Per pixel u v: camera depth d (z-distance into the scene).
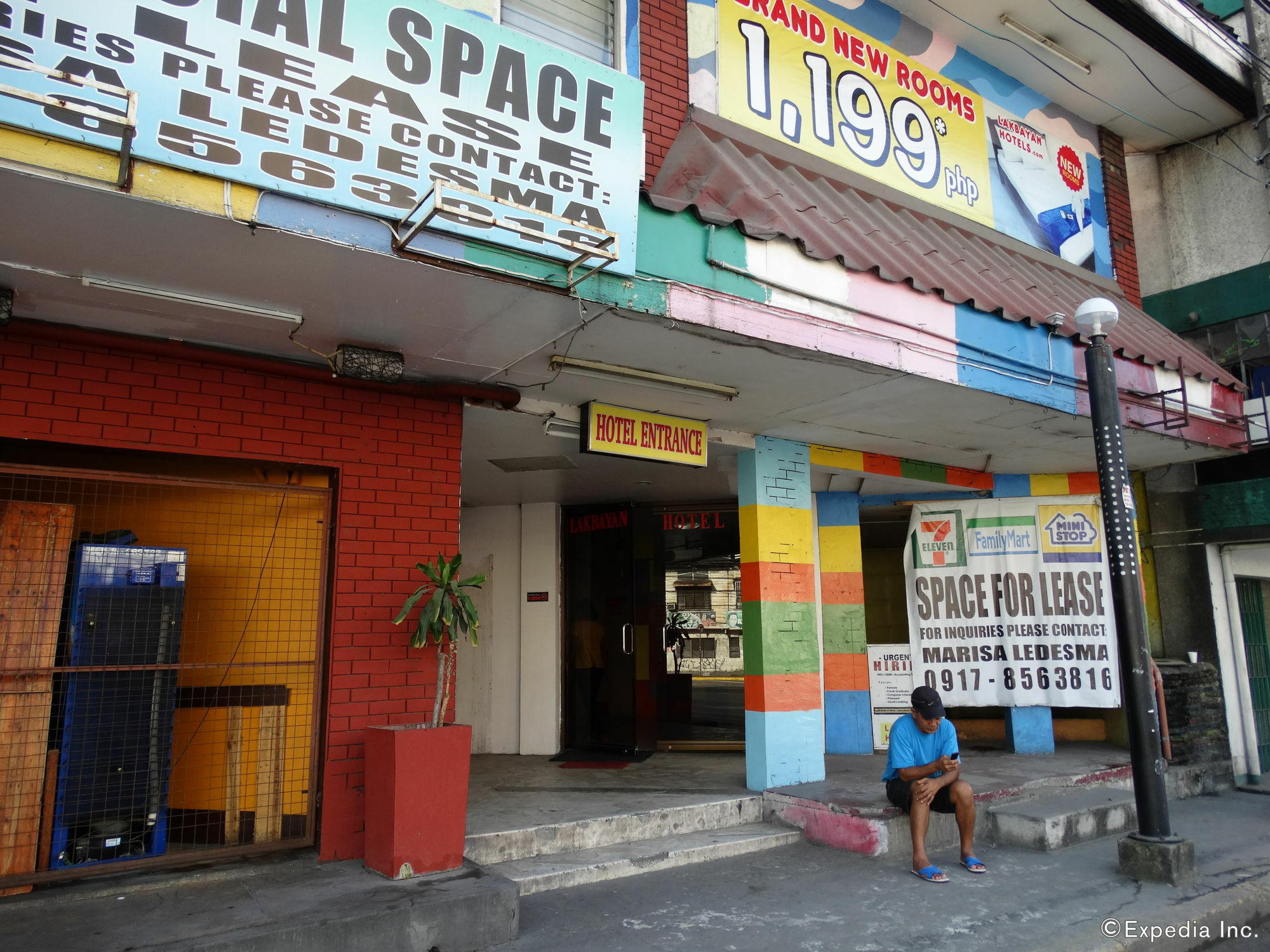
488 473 7.98
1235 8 10.16
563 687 9.40
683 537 9.54
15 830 4.19
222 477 5.25
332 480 5.28
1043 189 9.21
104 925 3.71
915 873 5.40
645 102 6.11
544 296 4.16
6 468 4.29
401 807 4.37
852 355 5.25
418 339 4.73
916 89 8.18
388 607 5.12
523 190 4.01
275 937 3.61
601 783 7.15
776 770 6.71
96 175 3.07
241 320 4.36
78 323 4.35
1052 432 7.19
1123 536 5.60
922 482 8.68
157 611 4.75
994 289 6.62
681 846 5.71
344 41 3.59
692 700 9.28
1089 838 6.41
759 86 6.92
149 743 4.63
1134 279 9.92
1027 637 8.78
